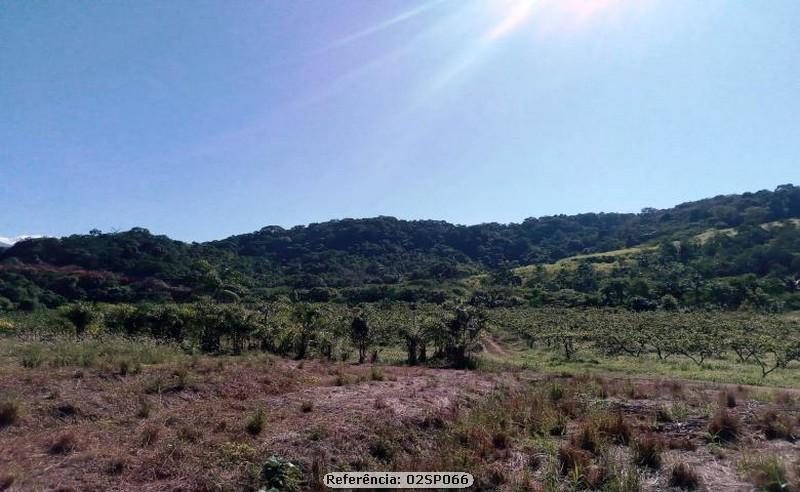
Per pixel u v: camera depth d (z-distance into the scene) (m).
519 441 10.66
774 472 8.13
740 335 38.56
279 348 33.56
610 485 8.16
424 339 32.56
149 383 13.76
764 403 14.51
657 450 9.50
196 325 33.31
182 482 7.61
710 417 12.15
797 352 29.42
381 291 80.69
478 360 31.38
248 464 8.24
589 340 41.66
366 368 24.27
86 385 13.23
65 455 8.45
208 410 11.64
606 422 11.25
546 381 19.08
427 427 11.23
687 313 61.31
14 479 7.33
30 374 13.77
